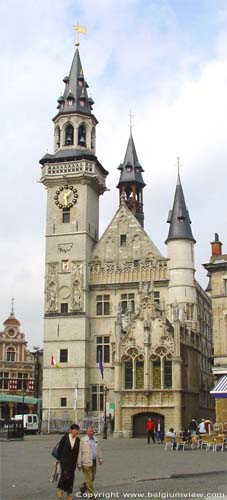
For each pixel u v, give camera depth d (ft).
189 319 244.83
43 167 275.18
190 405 222.07
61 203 271.49
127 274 259.19
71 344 254.68
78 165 269.85
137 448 149.89
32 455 123.03
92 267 264.93
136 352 215.10
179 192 261.85
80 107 284.20
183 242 252.62
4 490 68.54
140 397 211.00
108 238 267.39
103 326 257.34
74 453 58.23
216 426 167.63
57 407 249.96
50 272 265.34
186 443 146.82
